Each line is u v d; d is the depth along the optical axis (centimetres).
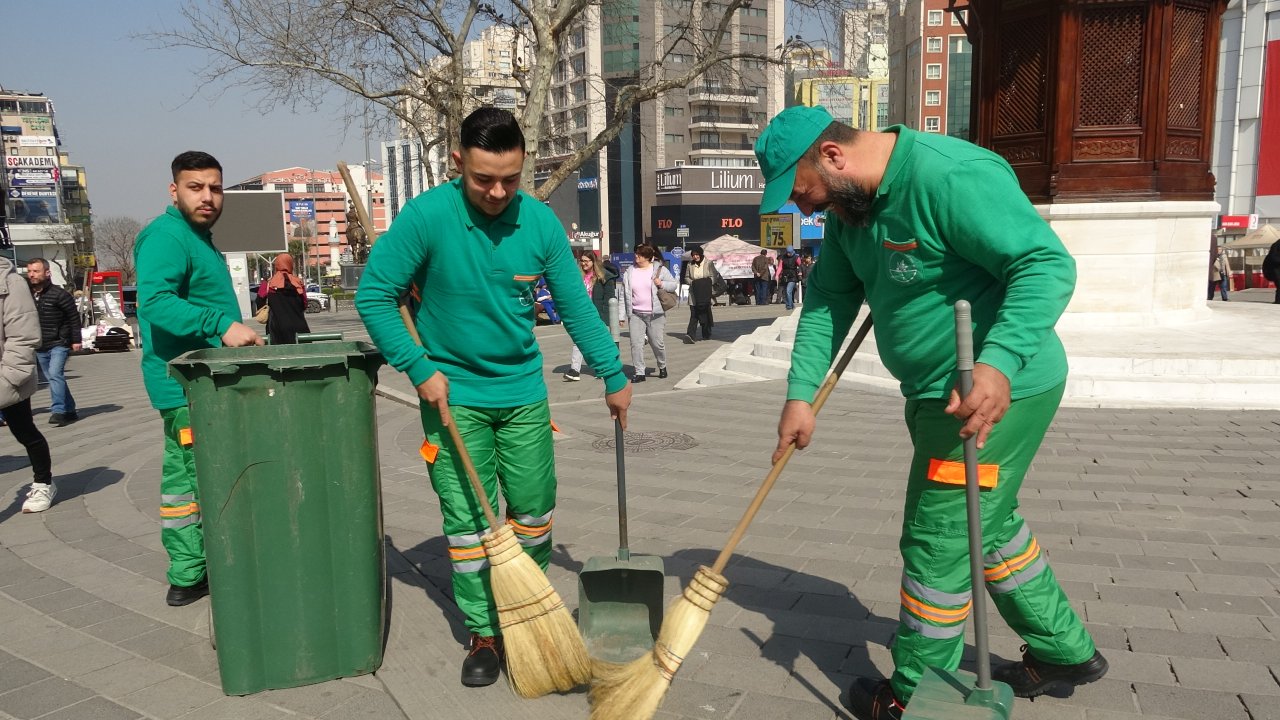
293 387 293
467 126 278
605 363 320
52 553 466
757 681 305
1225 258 2164
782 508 510
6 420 536
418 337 313
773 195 249
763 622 353
